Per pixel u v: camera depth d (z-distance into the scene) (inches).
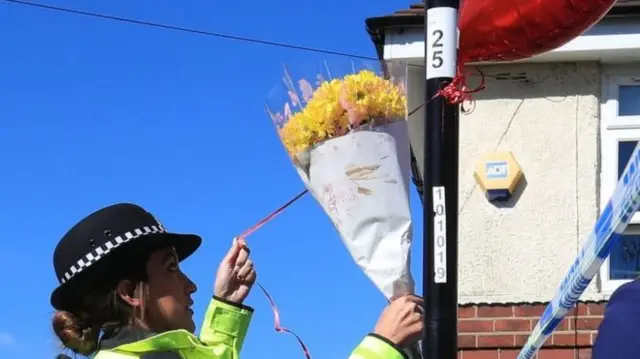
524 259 241.9
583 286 107.0
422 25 244.7
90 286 93.3
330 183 106.2
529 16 115.3
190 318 98.0
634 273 237.9
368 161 105.2
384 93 106.7
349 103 106.0
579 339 230.7
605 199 245.8
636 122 247.9
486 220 245.4
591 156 246.2
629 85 251.6
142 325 93.4
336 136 106.3
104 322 93.4
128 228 95.1
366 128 106.0
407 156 107.3
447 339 106.3
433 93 112.7
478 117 251.8
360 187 105.2
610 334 66.7
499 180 244.7
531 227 243.4
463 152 250.5
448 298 107.5
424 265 110.0
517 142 249.3
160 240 96.0
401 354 91.0
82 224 95.7
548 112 250.1
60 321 94.3
